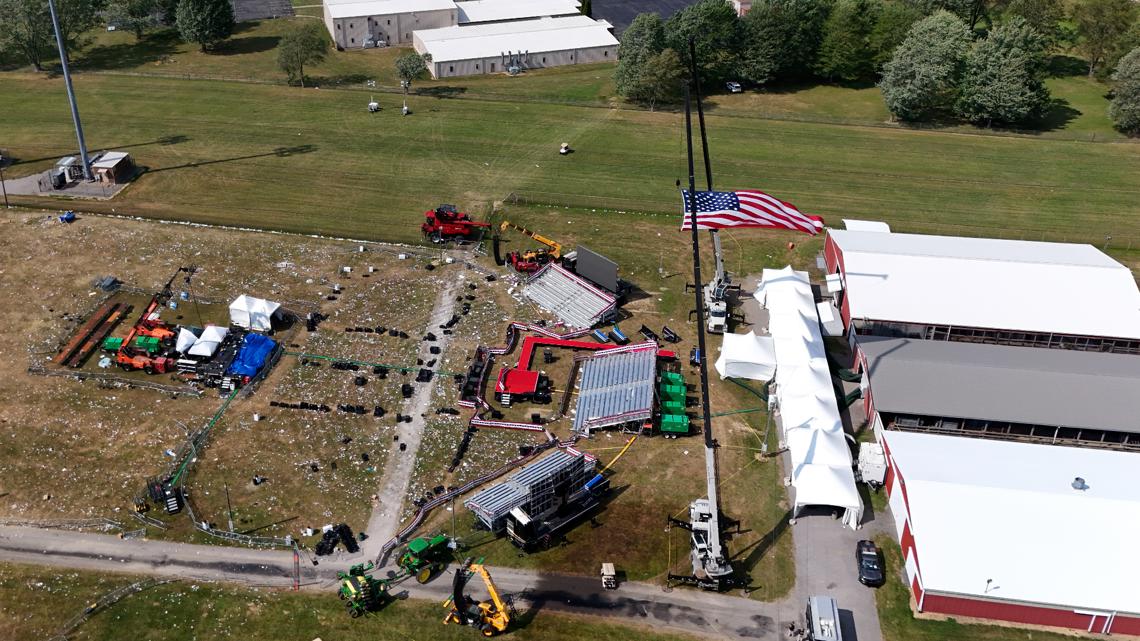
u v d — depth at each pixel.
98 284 92.62
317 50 149.50
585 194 116.50
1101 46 156.88
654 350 81.69
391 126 135.75
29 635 56.97
